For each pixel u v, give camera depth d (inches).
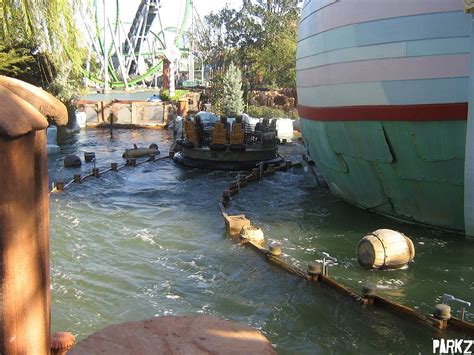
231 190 719.7
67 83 1455.5
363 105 510.3
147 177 871.1
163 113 1653.5
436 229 522.0
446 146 466.3
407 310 323.3
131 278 408.8
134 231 541.6
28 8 398.9
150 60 4640.8
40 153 62.2
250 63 2309.3
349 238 509.4
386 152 510.3
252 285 391.9
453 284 387.9
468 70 438.9
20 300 56.8
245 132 992.9
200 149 955.3
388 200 558.9
